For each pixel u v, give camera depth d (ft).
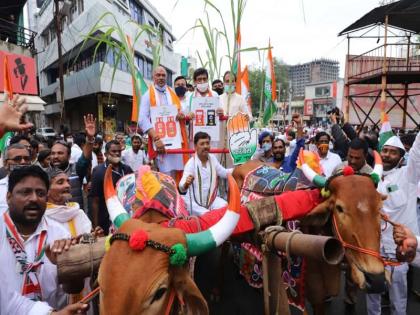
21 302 6.99
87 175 18.22
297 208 9.11
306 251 6.70
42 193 7.74
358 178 8.63
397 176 12.11
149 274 5.52
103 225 15.90
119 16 67.31
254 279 11.62
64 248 6.91
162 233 6.07
